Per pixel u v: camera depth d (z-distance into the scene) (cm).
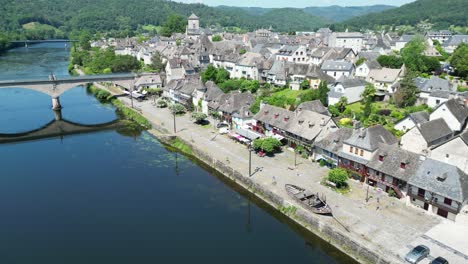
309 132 8250
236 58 16650
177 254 5372
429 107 10494
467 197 5600
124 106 13450
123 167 8531
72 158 9106
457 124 8156
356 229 5566
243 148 9081
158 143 10094
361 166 7069
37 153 9456
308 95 11475
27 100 14938
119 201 6925
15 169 8438
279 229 6075
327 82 13125
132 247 5547
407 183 6131
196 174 8156
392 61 14788
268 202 6819
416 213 5978
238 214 6519
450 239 5278
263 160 8294
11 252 5444
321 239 5712
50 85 13200
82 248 5525
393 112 10294
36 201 6931
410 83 11131
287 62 14675
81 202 6888
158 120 11562
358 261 5191
